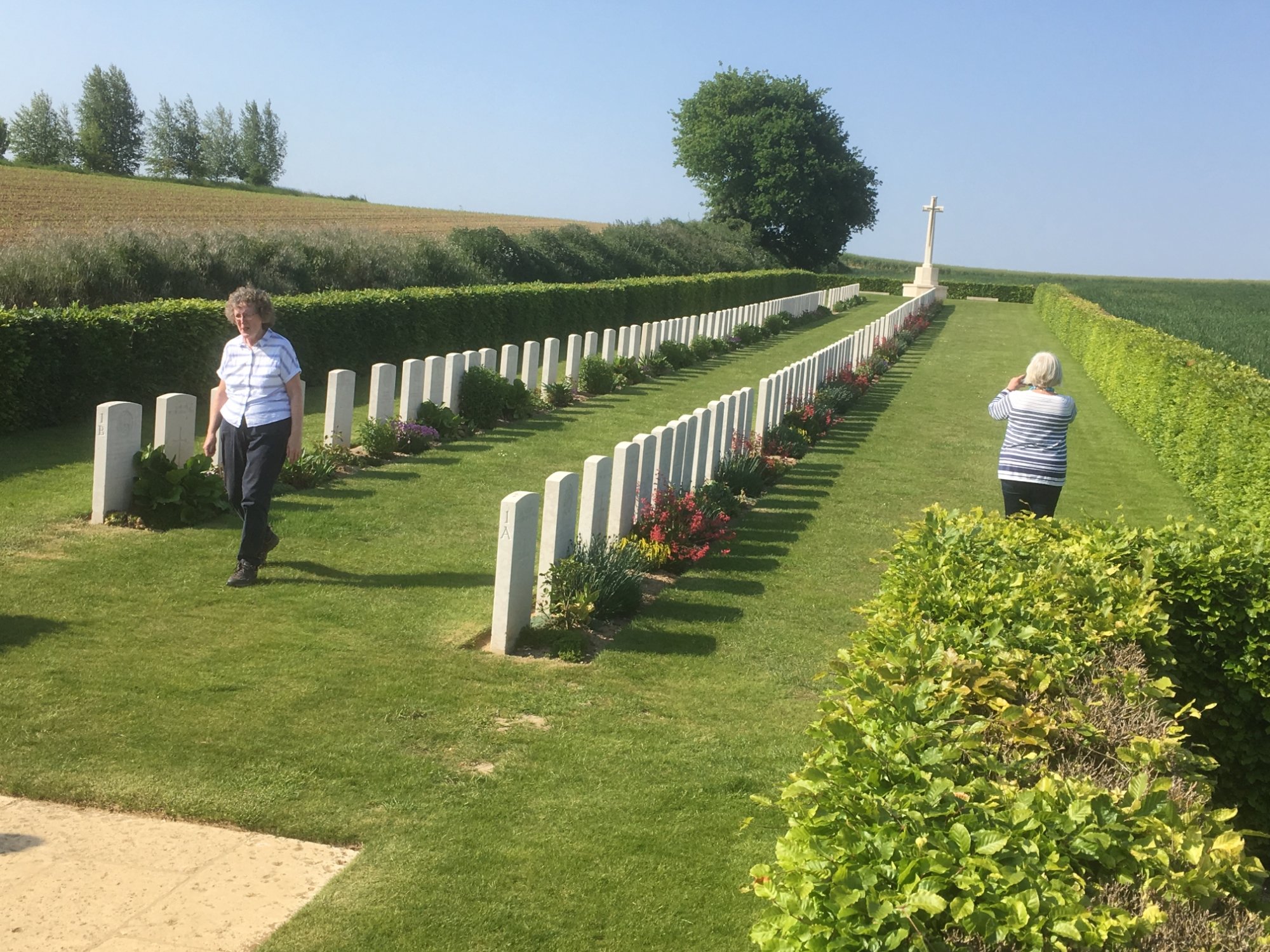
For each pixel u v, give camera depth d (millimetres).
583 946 3393
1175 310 51750
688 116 78625
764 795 4527
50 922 3309
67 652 5637
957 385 23938
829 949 2238
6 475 9695
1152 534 6105
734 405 12141
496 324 23281
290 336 16906
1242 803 5906
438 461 12039
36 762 4375
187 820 4035
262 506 7121
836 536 10016
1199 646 5816
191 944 3242
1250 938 2400
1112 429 18859
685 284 36188
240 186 97750
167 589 6879
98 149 96875
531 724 5152
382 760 4621
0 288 18203
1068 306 36750
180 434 9016
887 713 3137
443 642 6266
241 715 4992
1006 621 4324
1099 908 2312
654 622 6980
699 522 8664
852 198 76562
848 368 21969
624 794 4469
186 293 21938
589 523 7504
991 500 12102
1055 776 2854
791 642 6754
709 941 3453
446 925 3449
